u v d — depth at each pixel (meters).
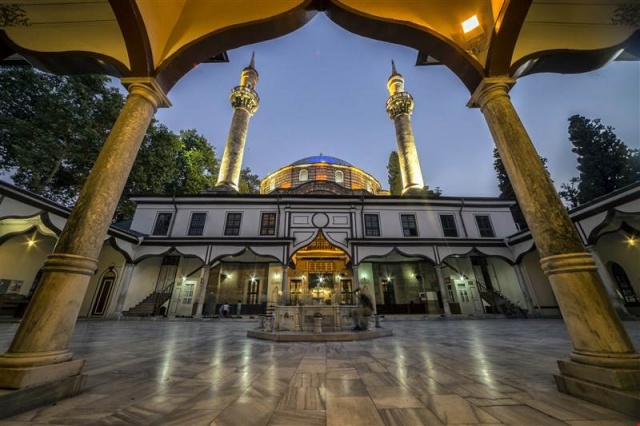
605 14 3.63
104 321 12.95
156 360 3.75
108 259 16.16
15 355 2.04
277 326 7.47
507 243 16.50
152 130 20.22
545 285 15.75
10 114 14.45
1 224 12.09
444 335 6.99
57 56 3.46
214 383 2.57
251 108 27.00
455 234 17.70
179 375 2.90
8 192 9.45
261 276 18.27
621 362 1.97
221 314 15.60
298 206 18.09
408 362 3.56
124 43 3.47
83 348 4.80
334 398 2.13
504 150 3.10
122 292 14.67
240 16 3.82
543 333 7.00
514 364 3.36
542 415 1.74
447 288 18.23
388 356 4.02
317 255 20.38
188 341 5.92
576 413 1.77
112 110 17.88
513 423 1.62
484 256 17.47
